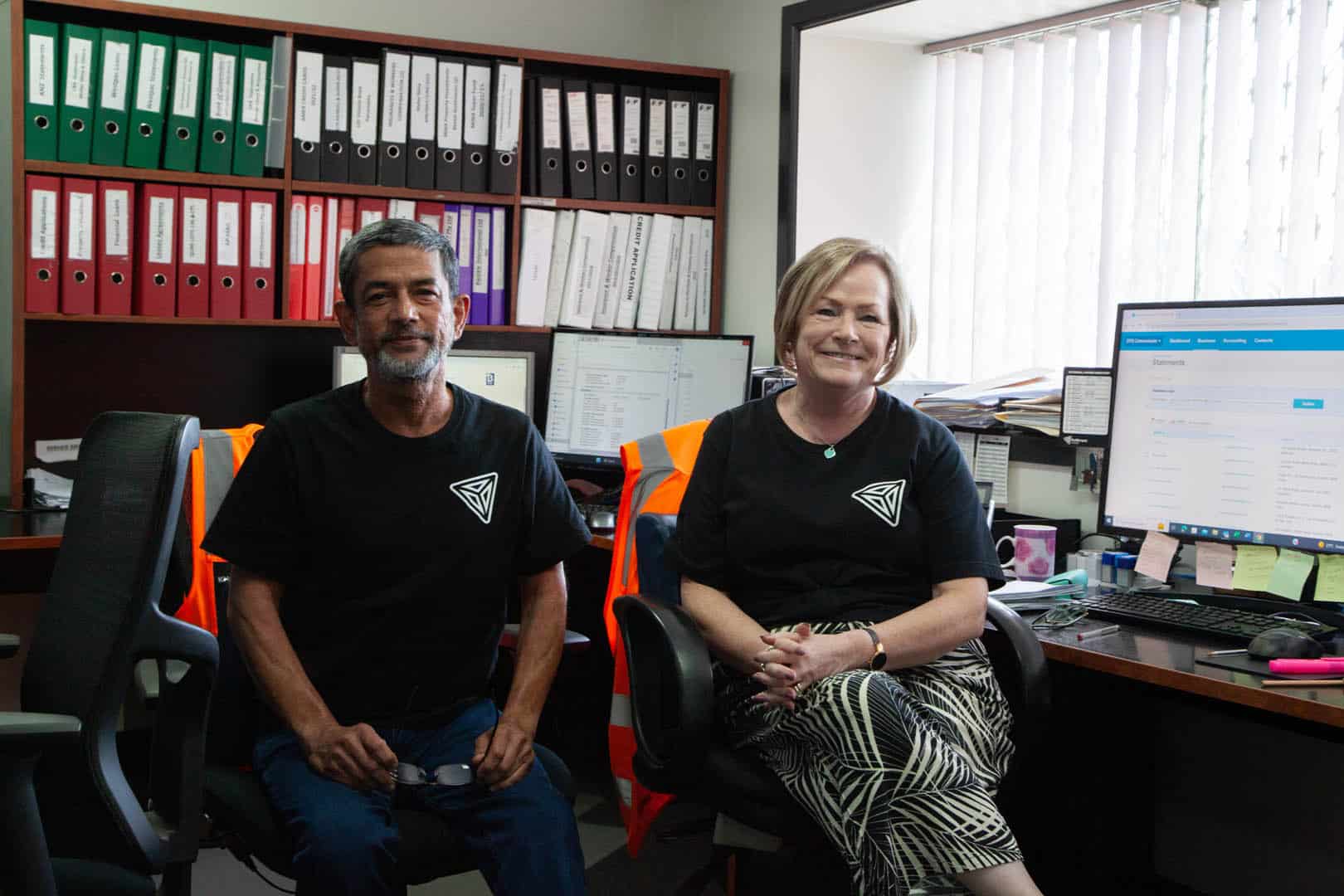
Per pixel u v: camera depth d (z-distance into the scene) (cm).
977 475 269
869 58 328
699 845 270
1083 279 295
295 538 180
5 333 309
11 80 291
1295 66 257
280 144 306
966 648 183
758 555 184
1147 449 216
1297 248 257
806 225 326
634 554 220
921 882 157
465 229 327
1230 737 237
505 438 187
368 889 152
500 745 170
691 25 371
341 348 311
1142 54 279
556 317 339
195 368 327
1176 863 249
